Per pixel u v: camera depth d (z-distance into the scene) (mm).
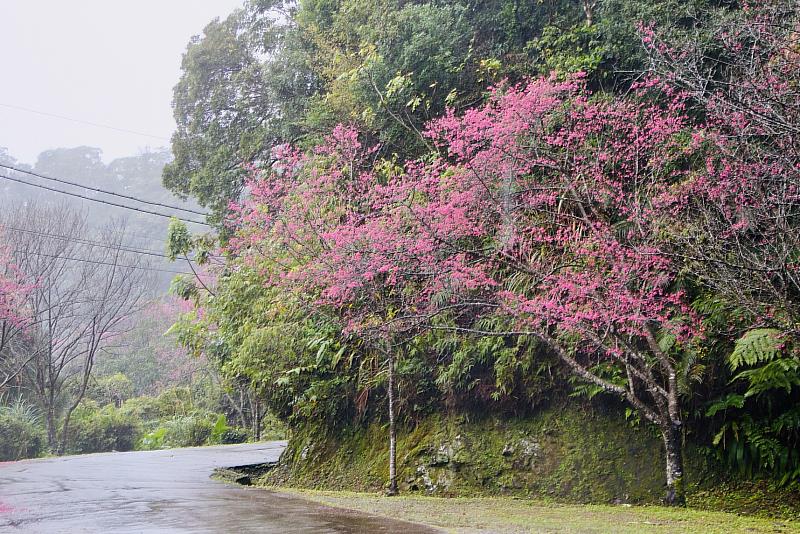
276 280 9852
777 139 5977
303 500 7094
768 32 6250
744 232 6062
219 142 18250
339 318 9312
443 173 9188
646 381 6895
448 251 7746
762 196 5766
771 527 5445
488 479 8281
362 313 8727
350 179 10047
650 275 6852
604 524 5562
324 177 9672
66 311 25672
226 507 6336
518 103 7770
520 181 7867
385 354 9172
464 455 8617
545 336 7316
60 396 25953
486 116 8078
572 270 7258
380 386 10023
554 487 7801
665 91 7805
